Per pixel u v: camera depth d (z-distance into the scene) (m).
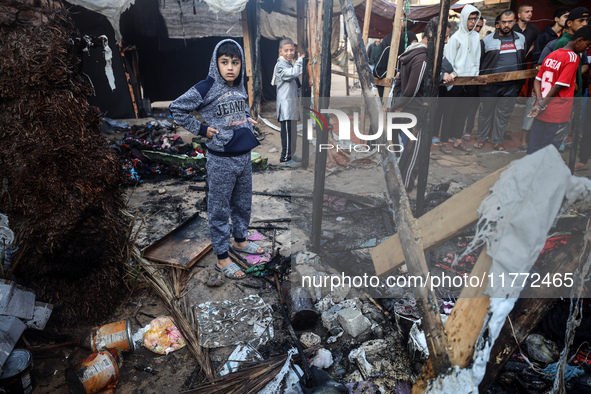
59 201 2.32
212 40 10.37
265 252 3.40
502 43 4.88
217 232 3.01
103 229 2.55
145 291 2.90
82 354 2.33
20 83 2.20
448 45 4.34
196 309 2.71
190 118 2.61
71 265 2.41
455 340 1.58
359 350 2.29
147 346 2.38
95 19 7.88
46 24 2.29
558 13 5.00
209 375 2.17
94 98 8.21
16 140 2.24
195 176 5.27
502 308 1.42
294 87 5.35
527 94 4.52
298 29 7.12
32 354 2.23
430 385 1.67
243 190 3.10
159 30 9.32
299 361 2.22
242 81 2.82
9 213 2.37
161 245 3.36
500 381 2.08
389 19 7.66
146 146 5.80
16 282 2.41
